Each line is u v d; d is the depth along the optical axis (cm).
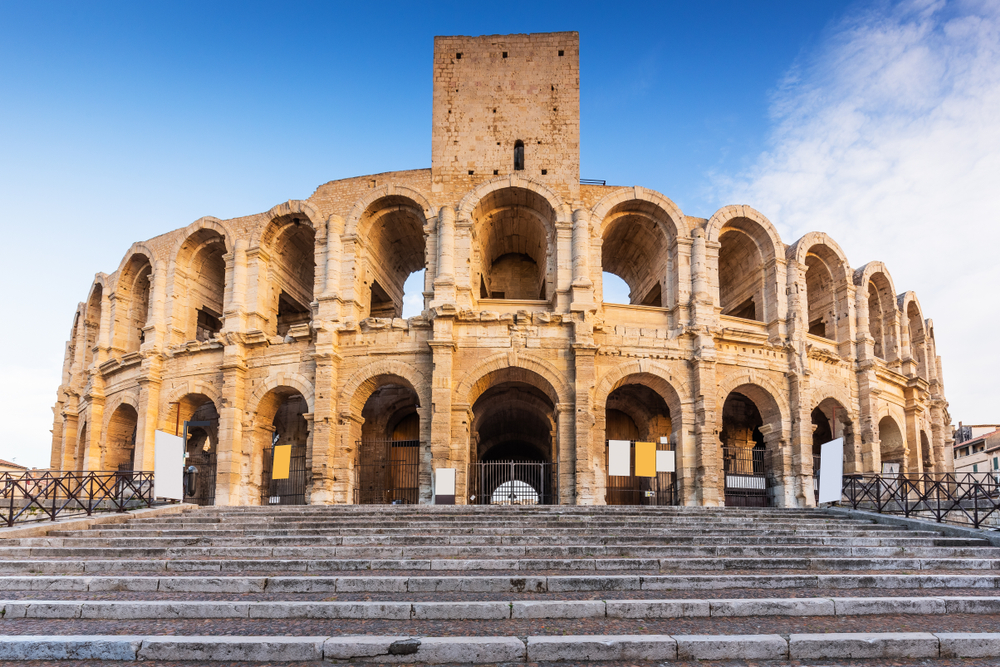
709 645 1185
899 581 1672
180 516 2688
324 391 3703
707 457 3641
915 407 4762
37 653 1172
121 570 1819
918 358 5388
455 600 1470
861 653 1195
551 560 1802
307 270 4688
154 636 1207
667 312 3959
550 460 5412
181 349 4122
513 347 3697
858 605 1434
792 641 1194
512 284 4834
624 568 1797
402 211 4106
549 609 1384
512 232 4462
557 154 4125
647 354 3784
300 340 3894
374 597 1510
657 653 1177
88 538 2208
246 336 3956
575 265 3812
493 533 2317
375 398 4534
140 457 4028
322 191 4188
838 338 4391
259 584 1588
